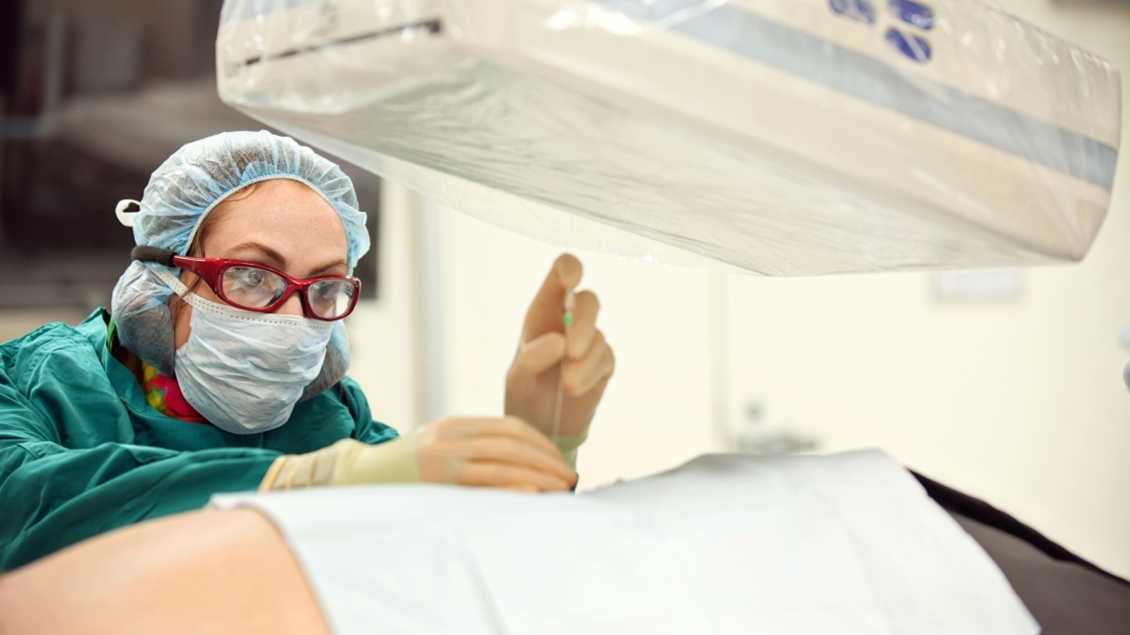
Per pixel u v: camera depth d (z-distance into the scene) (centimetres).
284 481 65
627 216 72
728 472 67
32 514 80
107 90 250
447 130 56
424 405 284
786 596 54
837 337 321
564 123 51
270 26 53
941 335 324
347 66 49
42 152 245
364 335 279
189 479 76
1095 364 318
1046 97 62
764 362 319
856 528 61
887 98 54
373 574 44
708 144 50
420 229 282
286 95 54
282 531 45
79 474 81
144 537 46
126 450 82
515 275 295
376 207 278
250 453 81
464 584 46
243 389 105
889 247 70
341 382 131
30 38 241
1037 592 66
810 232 68
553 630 46
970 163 57
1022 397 322
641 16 46
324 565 43
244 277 103
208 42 259
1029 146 60
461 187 76
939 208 56
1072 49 65
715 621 51
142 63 253
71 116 247
